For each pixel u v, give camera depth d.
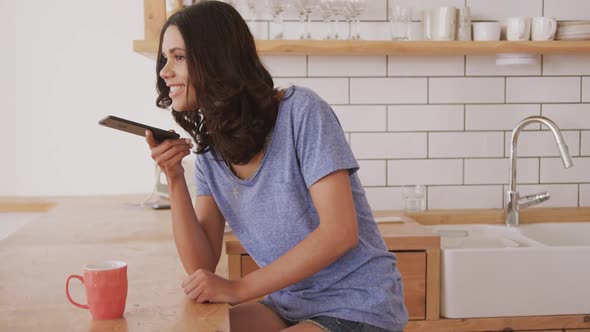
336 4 2.54
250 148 1.35
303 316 1.42
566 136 2.81
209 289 1.26
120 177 2.89
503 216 2.71
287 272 1.30
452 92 2.78
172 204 1.52
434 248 2.14
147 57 2.78
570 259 2.21
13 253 1.70
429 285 2.15
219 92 1.31
